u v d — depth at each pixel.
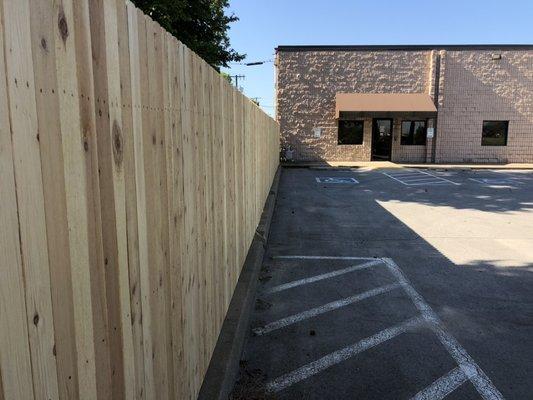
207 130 3.28
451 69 24.59
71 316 1.34
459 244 7.83
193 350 2.84
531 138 24.95
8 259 1.05
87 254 1.44
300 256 7.05
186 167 2.67
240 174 5.23
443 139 24.95
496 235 8.53
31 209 1.14
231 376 3.40
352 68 24.81
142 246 1.94
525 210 11.25
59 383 1.28
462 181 17.52
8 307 1.05
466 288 5.64
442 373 3.68
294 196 13.56
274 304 5.12
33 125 1.15
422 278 6.02
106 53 1.58
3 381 1.03
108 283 1.60
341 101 24.27
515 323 4.62
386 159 25.67
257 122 7.57
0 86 1.02
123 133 1.73
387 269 6.40
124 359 1.74
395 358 3.92
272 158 14.44
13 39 1.07
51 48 1.23
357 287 5.68
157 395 2.14
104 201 1.56
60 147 1.28
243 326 4.19
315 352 4.02
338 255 7.12
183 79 2.60
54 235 1.25
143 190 1.94
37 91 1.17
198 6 16.75
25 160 1.12
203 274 3.15
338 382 3.55
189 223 2.74
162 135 2.21
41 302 1.19
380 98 24.47
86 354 1.44
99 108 1.52
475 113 24.81
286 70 24.88
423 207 11.69
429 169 22.44
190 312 2.77
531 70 24.53
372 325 4.58
